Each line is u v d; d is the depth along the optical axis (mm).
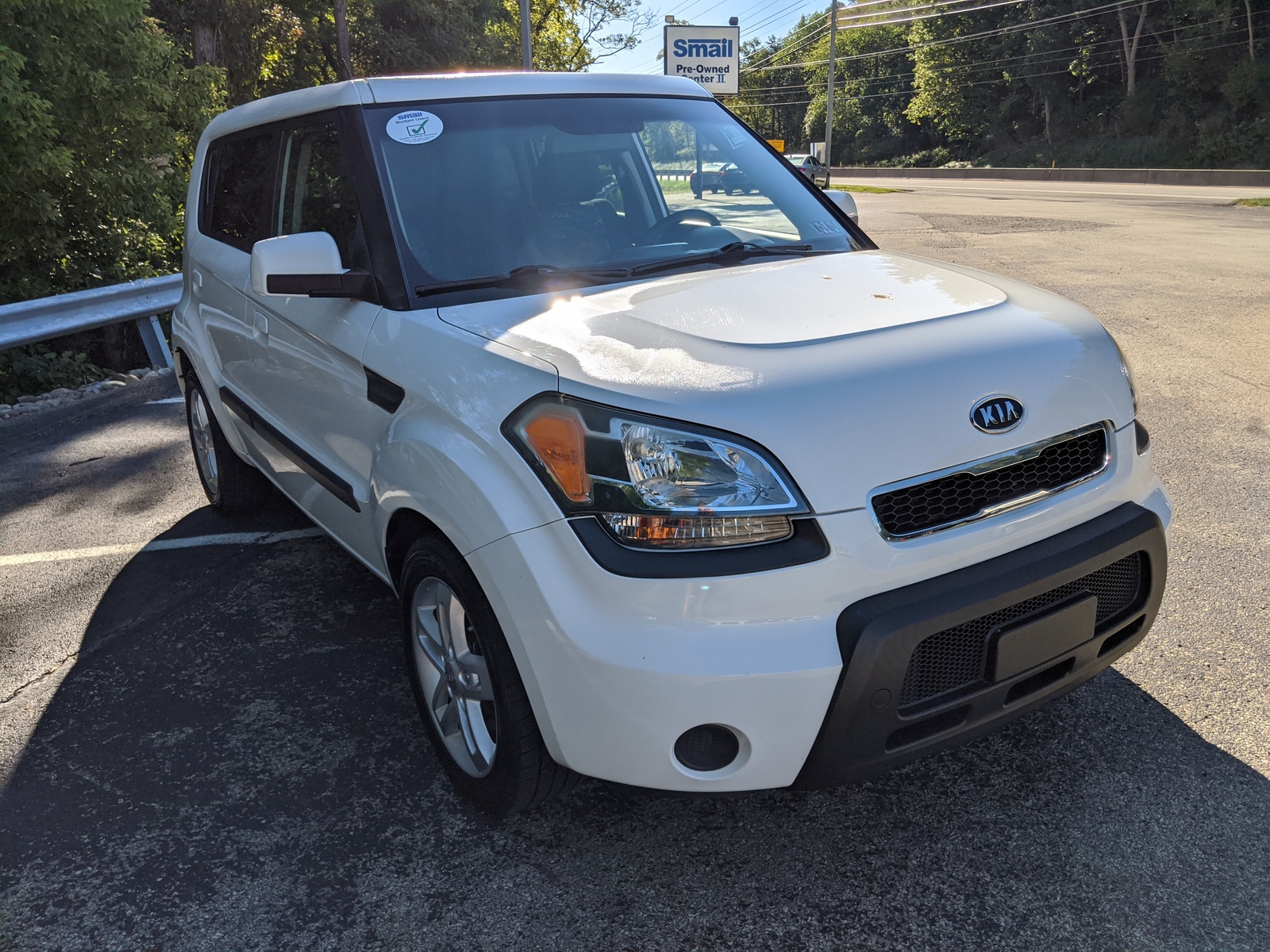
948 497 2062
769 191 3395
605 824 2488
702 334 2252
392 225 2773
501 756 2281
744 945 2080
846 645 1947
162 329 9500
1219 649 3154
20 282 8898
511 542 2064
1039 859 2285
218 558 4266
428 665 2635
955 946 2051
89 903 2277
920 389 2078
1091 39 57594
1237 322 8227
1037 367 2230
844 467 1971
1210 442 5199
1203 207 22062
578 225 2943
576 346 2213
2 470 5719
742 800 2561
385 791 2650
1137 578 2357
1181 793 2488
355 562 4176
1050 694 2250
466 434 2223
